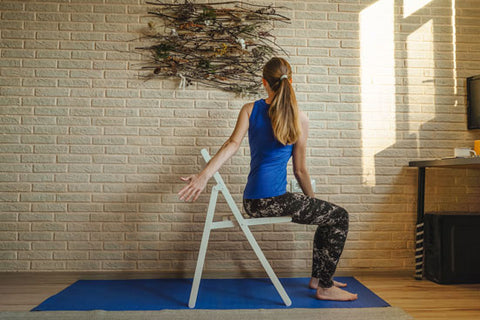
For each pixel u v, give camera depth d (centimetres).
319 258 212
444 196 257
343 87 258
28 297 196
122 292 206
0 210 239
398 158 257
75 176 244
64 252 239
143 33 251
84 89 248
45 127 245
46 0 250
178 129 249
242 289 212
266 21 256
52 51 248
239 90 250
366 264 250
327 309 175
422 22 263
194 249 244
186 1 251
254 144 182
